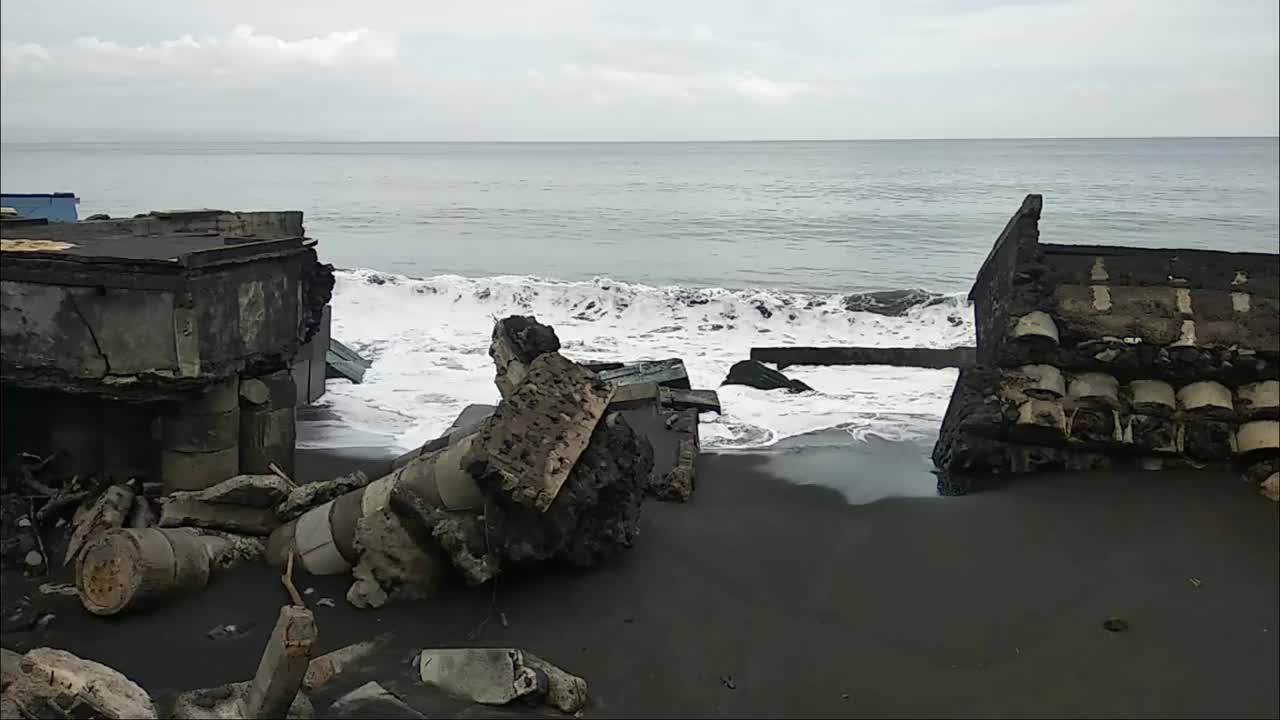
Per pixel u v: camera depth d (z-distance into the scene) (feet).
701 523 40.14
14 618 30.30
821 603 33.40
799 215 165.68
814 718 26.84
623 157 455.63
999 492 43.27
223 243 36.94
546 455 32.63
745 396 60.75
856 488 44.83
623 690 27.99
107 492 35.60
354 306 82.64
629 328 79.87
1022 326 45.34
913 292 84.28
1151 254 48.29
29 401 37.40
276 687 23.31
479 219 164.14
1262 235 141.59
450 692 26.91
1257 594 33.71
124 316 33.81
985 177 262.88
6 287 34.45
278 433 39.78
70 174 280.72
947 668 29.50
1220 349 44.34
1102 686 28.53
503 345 42.37
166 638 29.68
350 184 252.62
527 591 33.63
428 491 32.94
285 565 34.32
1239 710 27.37
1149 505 40.88
